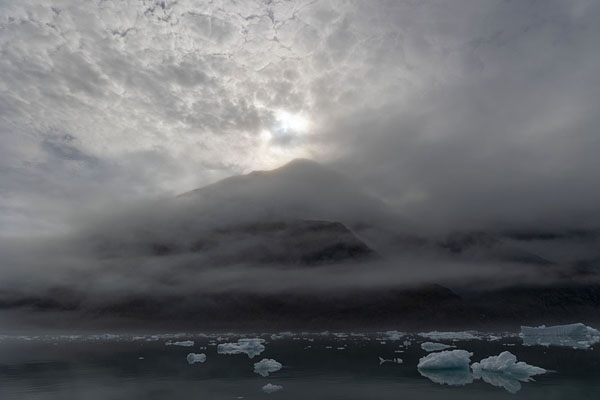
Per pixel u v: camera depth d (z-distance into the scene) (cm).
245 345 7038
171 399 3016
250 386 3481
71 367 4775
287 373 4178
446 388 3309
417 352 6538
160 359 5659
